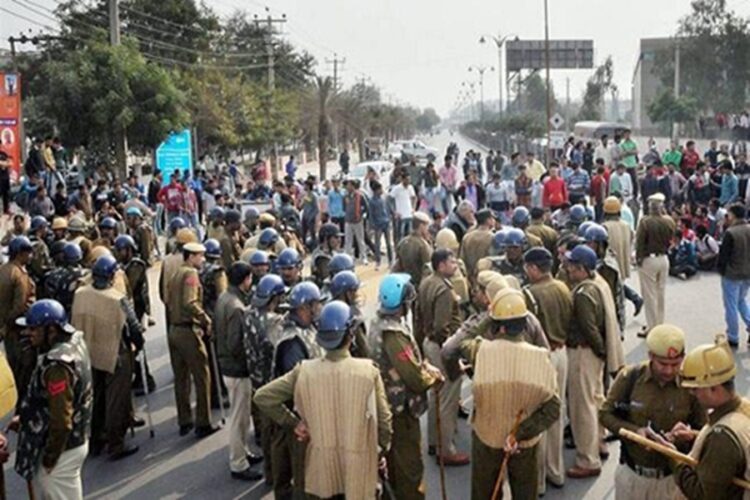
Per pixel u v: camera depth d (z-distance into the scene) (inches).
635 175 956.6
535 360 216.5
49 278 367.2
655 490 198.8
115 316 320.2
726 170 829.2
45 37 1815.9
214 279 359.6
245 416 305.3
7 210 928.9
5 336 363.3
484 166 1496.1
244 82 2028.8
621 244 458.3
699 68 2321.6
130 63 1128.2
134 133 1155.3
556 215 602.2
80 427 236.8
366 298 583.5
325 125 2064.5
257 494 295.3
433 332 302.4
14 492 304.0
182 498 293.1
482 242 432.1
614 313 294.2
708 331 491.5
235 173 1306.6
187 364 345.1
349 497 197.2
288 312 252.4
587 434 295.1
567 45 2952.8
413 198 806.5
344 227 779.4
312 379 198.4
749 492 157.4
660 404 197.6
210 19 2276.1
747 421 160.6
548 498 282.2
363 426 196.5
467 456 315.0
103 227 487.8
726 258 446.0
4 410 221.9
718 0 2317.9
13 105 1079.6
